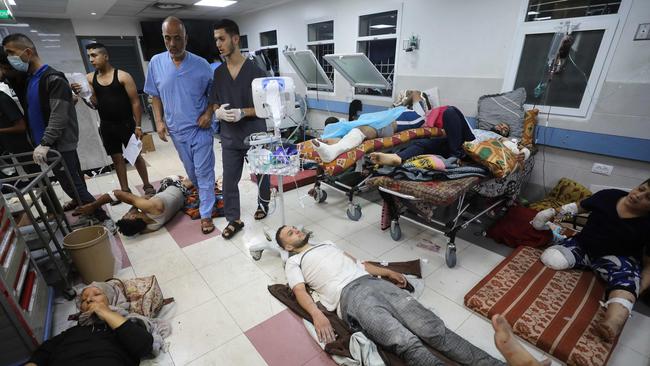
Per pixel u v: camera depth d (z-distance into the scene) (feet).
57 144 8.04
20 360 4.49
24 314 4.51
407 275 6.58
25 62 7.42
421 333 4.60
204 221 8.73
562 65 8.87
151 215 8.55
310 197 10.96
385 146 7.94
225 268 7.22
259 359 4.96
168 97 7.86
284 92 6.13
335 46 15.80
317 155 7.18
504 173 6.73
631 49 7.79
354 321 5.09
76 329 4.40
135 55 22.76
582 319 5.29
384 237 8.46
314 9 16.46
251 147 6.50
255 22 21.48
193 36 22.40
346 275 5.48
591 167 9.09
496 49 10.12
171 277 6.91
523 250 7.22
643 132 7.97
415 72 12.66
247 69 7.33
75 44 20.17
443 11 11.13
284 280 6.80
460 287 6.52
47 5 15.39
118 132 10.00
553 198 9.41
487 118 10.09
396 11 12.80
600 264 6.06
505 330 3.80
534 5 9.09
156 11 19.61
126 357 4.29
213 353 5.08
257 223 9.20
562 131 9.28
